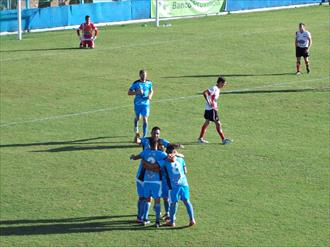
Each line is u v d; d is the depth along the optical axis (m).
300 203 56.62
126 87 96.56
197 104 87.56
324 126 77.75
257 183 61.00
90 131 76.75
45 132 76.56
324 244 49.53
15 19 147.38
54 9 152.50
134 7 163.00
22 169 65.12
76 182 61.72
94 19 158.00
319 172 63.50
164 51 122.44
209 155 68.31
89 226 52.88
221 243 49.91
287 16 169.00
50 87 96.75
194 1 171.12
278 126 77.88
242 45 127.62
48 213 55.28
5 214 55.09
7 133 76.25
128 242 50.25
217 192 59.03
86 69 108.12
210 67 109.12
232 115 82.38
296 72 105.19
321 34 140.25
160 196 52.38
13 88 96.38
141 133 76.19
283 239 50.34
